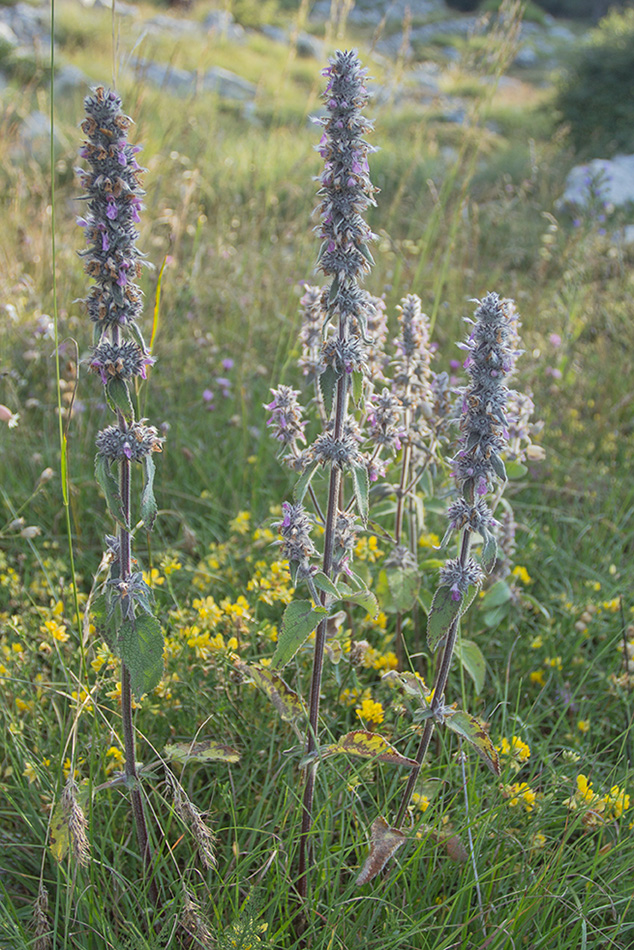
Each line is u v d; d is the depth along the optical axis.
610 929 2.35
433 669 3.10
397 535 3.10
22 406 4.89
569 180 10.26
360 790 2.76
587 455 5.04
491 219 8.20
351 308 2.00
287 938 2.32
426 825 2.46
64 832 2.08
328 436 2.11
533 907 2.18
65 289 5.71
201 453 4.67
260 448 4.56
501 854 2.48
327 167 1.89
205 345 5.36
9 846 2.50
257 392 5.21
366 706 2.67
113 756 2.57
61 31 18.12
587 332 6.53
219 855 2.52
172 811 2.22
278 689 2.42
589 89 16.27
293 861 2.52
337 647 2.55
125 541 2.01
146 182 6.05
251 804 2.67
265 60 22.16
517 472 3.15
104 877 2.30
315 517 2.71
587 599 3.61
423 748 2.31
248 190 7.73
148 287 5.43
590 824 2.42
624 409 5.60
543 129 16.92
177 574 3.58
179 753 2.31
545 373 5.45
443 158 10.85
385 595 3.20
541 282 6.29
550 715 3.16
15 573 3.54
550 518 4.46
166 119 7.37
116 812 2.53
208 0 21.39
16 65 14.49
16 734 2.63
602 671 3.34
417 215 8.02
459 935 2.30
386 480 3.79
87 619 2.07
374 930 2.35
